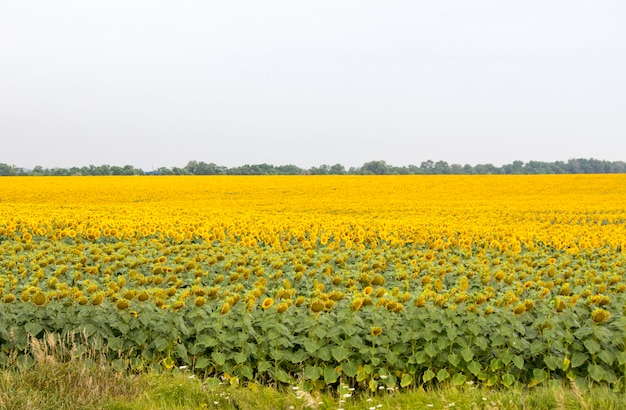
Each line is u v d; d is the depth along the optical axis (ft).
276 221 77.25
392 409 23.04
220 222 74.38
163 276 37.70
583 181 201.87
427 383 26.37
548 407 22.36
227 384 25.67
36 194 160.25
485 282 35.35
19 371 25.18
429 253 42.24
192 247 48.49
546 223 84.17
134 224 69.56
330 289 35.96
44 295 27.32
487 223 86.69
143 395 24.04
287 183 201.77
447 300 27.94
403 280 35.88
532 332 27.02
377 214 105.50
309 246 49.83
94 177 237.25
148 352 27.02
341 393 24.72
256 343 27.61
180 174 352.28
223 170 358.84
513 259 45.73
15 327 26.81
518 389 24.41
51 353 26.14
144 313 27.63
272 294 32.42
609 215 104.53
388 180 214.07
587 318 28.12
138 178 230.68
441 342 26.32
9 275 34.86
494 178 219.20
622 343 25.55
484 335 26.94
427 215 104.73
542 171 435.94
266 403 23.76
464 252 51.44
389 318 27.43
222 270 39.91
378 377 26.21
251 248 52.80
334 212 114.83
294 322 27.94
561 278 35.78
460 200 150.10
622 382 24.90
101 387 24.21
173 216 89.66
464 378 25.46
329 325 26.73
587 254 50.57
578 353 25.45
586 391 23.71
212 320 27.68
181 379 25.23
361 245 49.52
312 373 25.57
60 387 23.71
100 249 47.50
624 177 212.43
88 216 85.25
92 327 27.09
